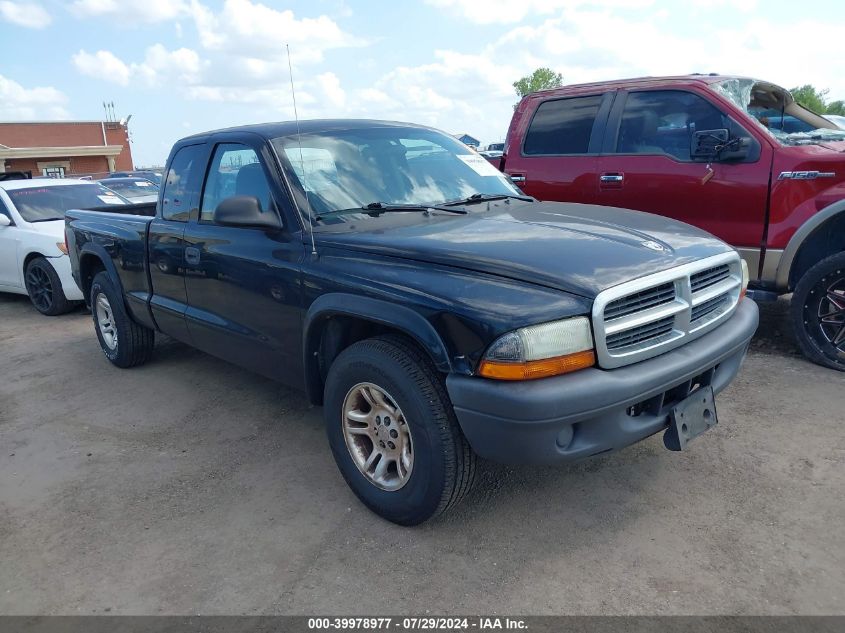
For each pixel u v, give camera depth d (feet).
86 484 12.10
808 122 19.48
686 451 11.85
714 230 16.74
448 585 8.75
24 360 20.08
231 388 16.47
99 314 18.62
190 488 11.72
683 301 9.41
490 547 9.48
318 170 12.01
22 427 14.89
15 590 9.23
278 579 9.09
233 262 12.43
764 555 8.96
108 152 124.47
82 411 15.58
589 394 8.22
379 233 10.62
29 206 27.48
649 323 9.05
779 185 15.44
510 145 21.06
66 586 9.24
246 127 13.29
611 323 8.58
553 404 8.03
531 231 10.29
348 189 11.93
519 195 13.61
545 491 10.83
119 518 10.90
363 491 10.40
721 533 9.50
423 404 9.00
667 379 8.94
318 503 10.94
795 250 15.29
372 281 9.66
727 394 14.05
